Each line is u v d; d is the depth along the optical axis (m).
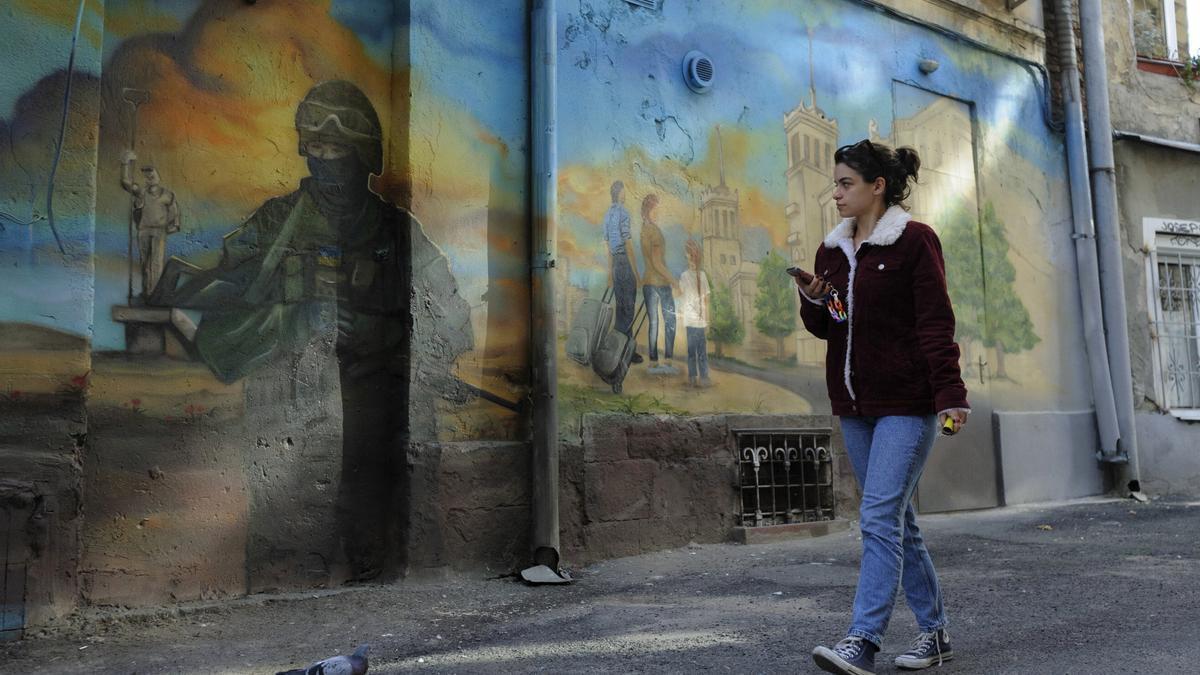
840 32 8.48
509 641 4.23
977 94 9.75
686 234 7.14
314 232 5.47
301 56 5.50
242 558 5.08
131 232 4.88
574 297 6.41
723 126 7.48
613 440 6.45
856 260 3.50
